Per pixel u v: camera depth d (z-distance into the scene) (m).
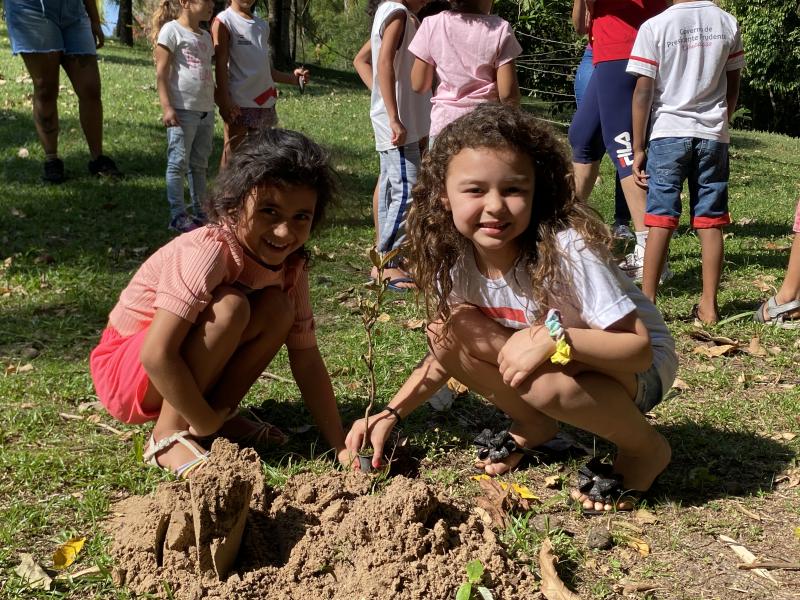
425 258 1.42
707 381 2.01
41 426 1.73
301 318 1.62
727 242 3.48
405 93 2.64
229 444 1.33
